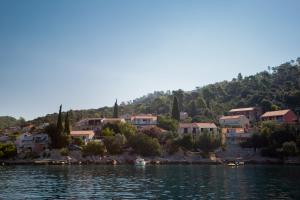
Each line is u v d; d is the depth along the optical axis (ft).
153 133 604.49
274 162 530.27
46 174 347.97
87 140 601.62
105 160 527.40
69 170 400.67
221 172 373.81
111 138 560.61
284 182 276.00
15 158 538.47
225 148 580.71
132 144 558.15
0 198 199.21
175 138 579.48
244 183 270.05
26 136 604.49
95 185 258.78
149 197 204.23
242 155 570.05
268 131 573.74
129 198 201.16
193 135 593.01
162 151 561.84
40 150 565.94
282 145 540.11
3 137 651.66
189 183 270.67
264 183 269.64
